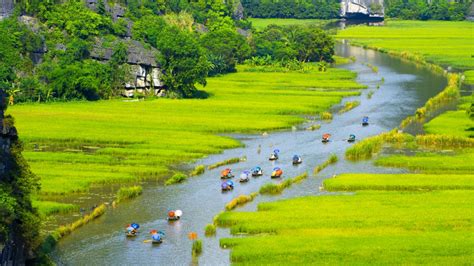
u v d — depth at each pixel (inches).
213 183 6540.4
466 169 6889.8
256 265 4626.0
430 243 4884.4
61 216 5659.5
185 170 7017.7
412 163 7042.3
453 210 5570.9
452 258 4648.1
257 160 7377.0
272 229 5251.0
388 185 6284.5
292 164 7194.9
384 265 4557.1
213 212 5738.2
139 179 6702.8
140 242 5128.0
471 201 5802.2
